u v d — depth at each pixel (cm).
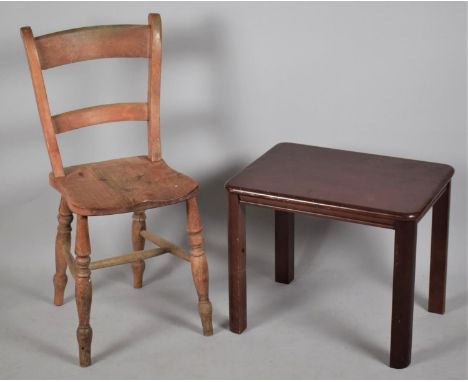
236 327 296
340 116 323
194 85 330
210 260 346
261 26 318
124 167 298
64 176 290
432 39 304
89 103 333
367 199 265
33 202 345
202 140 338
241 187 276
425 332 297
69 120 292
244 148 336
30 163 340
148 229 353
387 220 260
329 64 317
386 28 308
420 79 311
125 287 329
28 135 337
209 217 349
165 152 341
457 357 283
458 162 318
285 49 319
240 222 282
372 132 322
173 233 353
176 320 307
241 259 288
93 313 311
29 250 348
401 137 320
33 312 312
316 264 342
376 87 316
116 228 351
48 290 326
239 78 327
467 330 298
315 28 314
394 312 270
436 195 273
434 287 305
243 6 317
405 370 276
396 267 264
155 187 282
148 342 294
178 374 276
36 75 283
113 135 338
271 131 331
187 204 284
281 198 271
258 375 275
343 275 334
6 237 349
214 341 293
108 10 322
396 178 282
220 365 280
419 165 293
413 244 260
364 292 323
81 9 323
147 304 317
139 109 301
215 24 321
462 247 330
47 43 284
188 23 322
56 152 290
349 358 283
